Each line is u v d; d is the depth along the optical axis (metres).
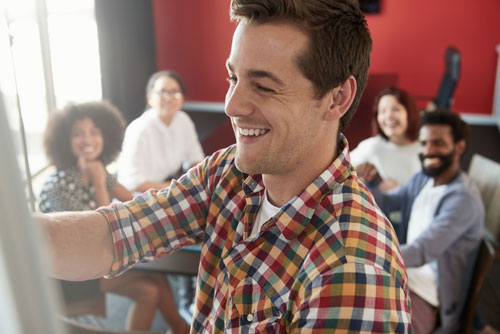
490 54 5.80
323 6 0.55
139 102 5.64
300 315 0.57
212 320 0.71
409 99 2.52
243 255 0.66
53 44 3.89
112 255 0.71
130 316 2.06
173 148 2.80
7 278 0.25
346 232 0.59
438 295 1.86
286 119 0.57
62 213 0.69
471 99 5.97
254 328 0.63
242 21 0.56
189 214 0.76
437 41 5.89
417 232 2.01
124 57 5.15
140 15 5.58
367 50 0.62
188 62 6.42
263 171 0.61
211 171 0.76
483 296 2.67
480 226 1.85
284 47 0.54
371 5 5.87
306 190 0.62
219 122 6.02
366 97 3.80
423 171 1.96
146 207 0.75
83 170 1.94
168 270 1.73
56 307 0.27
